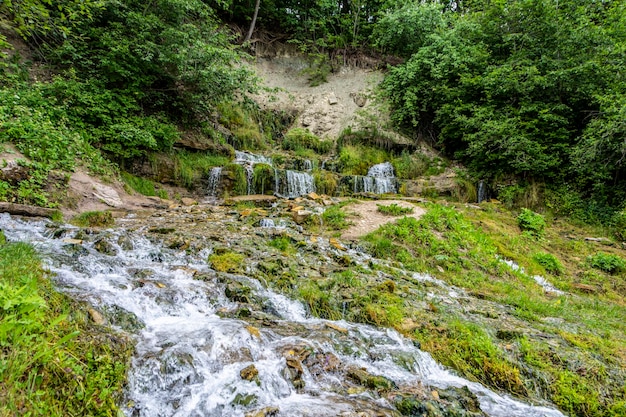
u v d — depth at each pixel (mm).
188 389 2527
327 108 19531
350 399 2730
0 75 8891
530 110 13664
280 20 22344
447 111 15898
